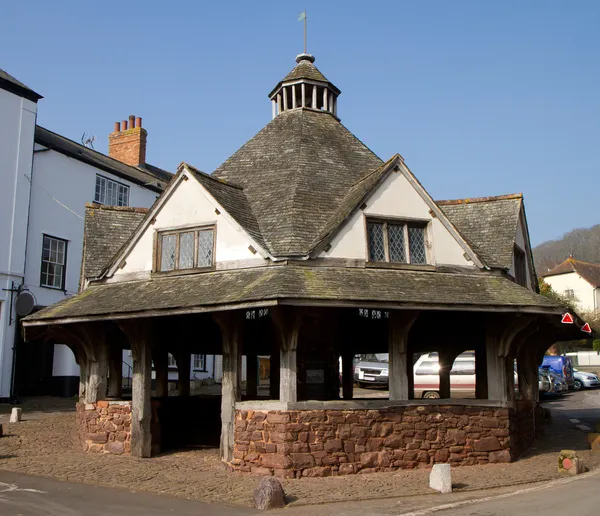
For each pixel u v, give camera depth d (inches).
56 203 932.6
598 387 1357.0
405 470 442.6
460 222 609.9
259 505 339.0
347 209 494.9
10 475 406.9
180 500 353.1
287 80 677.9
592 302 2365.9
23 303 835.4
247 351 674.8
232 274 480.1
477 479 414.9
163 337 588.4
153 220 532.7
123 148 1272.1
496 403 483.8
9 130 856.3
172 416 580.4
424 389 1024.2
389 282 466.9
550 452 544.1
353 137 664.4
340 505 346.6
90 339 525.3
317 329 530.0
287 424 421.7
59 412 762.2
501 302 458.6
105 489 376.2
